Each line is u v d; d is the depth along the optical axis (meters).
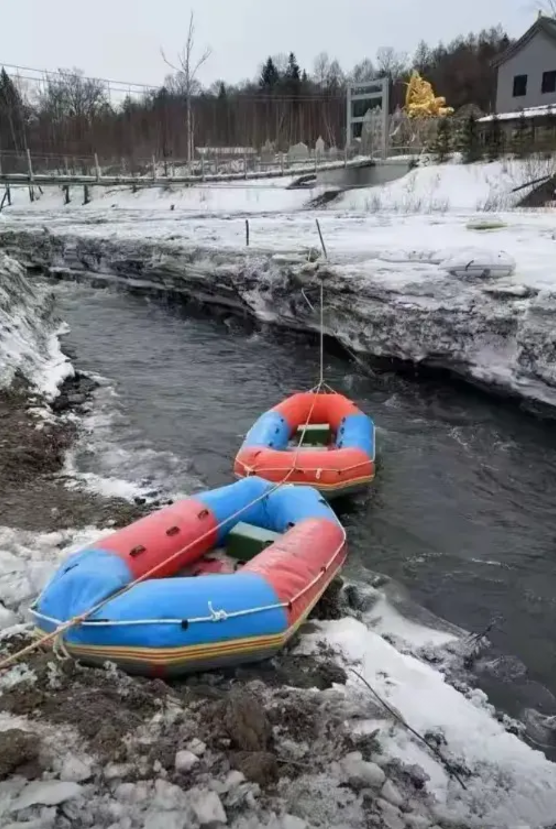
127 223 28.86
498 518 8.28
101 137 52.75
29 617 5.31
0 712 4.07
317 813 3.61
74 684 4.43
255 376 13.79
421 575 7.09
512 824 3.76
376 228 22.28
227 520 6.52
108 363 14.73
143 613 4.69
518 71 39.53
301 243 18.97
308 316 15.34
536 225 20.47
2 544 6.49
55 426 10.35
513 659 5.80
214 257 18.38
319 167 39.62
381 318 13.11
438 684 5.05
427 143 41.47
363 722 4.39
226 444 10.27
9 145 48.59
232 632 4.83
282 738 4.11
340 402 10.21
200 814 3.47
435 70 70.94
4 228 28.53
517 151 33.59
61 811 3.39
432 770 4.07
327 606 6.08
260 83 80.12
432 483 9.12
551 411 10.80
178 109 57.47
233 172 44.03
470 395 12.32
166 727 4.05
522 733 4.93
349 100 42.31
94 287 24.17
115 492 8.27
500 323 11.37
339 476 8.33
